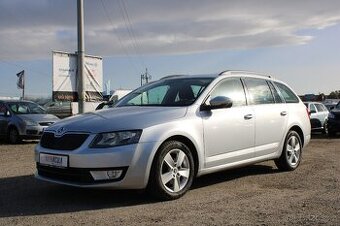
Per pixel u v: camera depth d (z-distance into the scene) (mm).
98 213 5902
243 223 5391
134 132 6223
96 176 6078
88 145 6129
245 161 7887
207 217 5656
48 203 6445
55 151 6363
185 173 6727
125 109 7102
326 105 26266
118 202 6449
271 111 8508
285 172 8922
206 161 7090
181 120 6750
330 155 11688
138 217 5680
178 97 7422
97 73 20891
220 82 7699
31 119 16016
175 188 6582
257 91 8461
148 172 6254
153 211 5953
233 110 7656
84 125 6355
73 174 6184
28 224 5449
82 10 17375
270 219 5555
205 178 8289
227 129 7449
